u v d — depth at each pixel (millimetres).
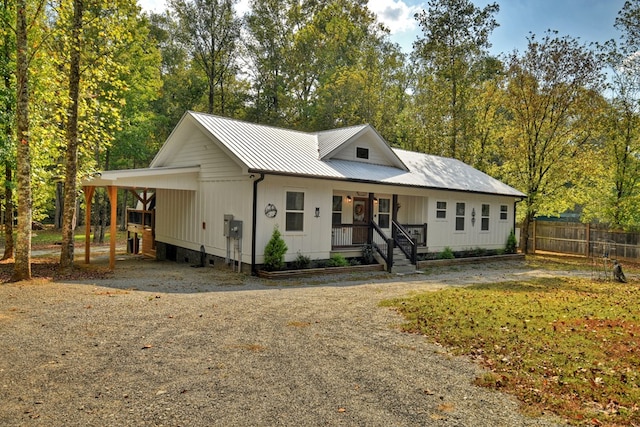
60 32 11172
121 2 12172
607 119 21797
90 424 3641
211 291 10070
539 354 5855
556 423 3936
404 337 6641
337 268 13961
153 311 7645
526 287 12281
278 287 11047
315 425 3762
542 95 22281
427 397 4449
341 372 5066
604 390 4672
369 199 15750
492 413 4113
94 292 9062
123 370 4855
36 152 13023
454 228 19000
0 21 11445
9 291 8750
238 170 13266
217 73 32250
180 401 4129
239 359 5359
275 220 13117
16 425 3582
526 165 23516
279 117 33969
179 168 14664
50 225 36500
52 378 4562
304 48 34094
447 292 10812
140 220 19375
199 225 15164
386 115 33844
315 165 14273
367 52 33938
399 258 15984
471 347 6152
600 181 23297
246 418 3840
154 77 25844
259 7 33094
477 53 28094
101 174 13148
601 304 9656
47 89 12984
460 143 29438
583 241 23016
